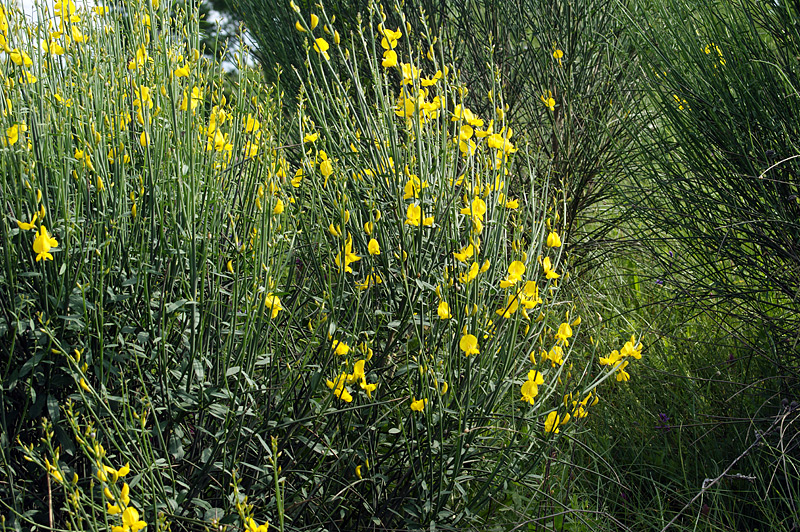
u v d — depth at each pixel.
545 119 3.34
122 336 1.47
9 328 1.38
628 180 3.12
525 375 1.92
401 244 1.60
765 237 2.17
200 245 1.52
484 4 3.07
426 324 1.61
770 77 2.11
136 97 1.69
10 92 1.49
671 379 2.51
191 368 1.39
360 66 2.93
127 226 1.55
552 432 1.55
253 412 1.51
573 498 2.00
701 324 2.76
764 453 2.08
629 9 2.78
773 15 2.17
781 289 2.21
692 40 2.25
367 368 1.65
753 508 2.03
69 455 1.44
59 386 1.41
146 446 1.25
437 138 1.79
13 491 1.28
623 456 2.28
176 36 1.90
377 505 1.60
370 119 1.83
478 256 1.68
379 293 1.76
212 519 1.31
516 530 1.80
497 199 1.77
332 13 2.94
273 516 1.47
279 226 1.62
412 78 1.70
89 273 1.42
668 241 2.71
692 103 2.26
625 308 3.01
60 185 1.37
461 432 1.54
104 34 1.76
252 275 1.52
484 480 1.61
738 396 2.33
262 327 1.57
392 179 1.69
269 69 3.17
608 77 3.14
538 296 1.73
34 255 1.43
